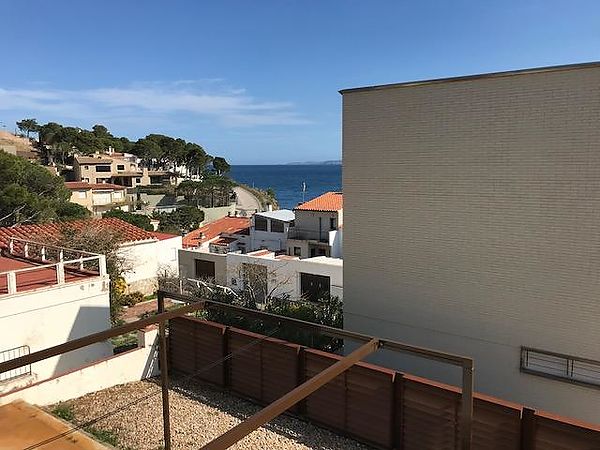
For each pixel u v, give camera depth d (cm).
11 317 1167
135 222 5156
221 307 920
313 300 2258
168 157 11300
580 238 1038
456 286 1205
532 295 1105
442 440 892
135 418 1045
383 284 1320
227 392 1204
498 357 1160
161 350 895
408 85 1223
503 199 1122
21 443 791
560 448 783
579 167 1026
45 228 2294
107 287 1377
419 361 1283
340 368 600
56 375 1132
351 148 1341
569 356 1069
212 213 7112
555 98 1039
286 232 3978
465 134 1159
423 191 1233
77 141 9350
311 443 975
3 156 3972
